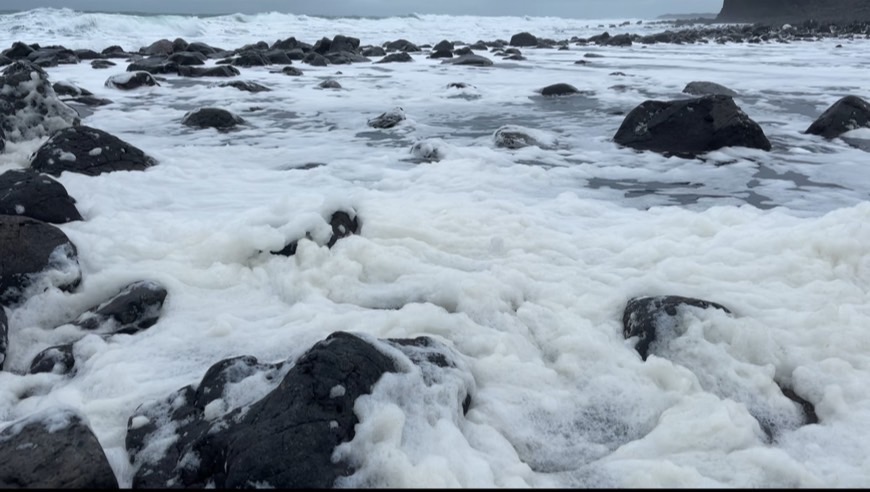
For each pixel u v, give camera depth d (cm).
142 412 307
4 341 373
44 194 548
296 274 474
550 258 509
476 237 542
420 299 443
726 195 728
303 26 5653
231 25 5034
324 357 286
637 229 562
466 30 6650
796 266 460
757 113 1311
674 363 357
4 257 425
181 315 427
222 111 1144
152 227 553
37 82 852
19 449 245
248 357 333
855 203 689
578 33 6925
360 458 258
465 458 266
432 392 301
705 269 464
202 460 264
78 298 439
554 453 296
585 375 354
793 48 3775
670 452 287
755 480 265
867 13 7212
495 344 379
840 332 377
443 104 1452
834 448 297
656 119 974
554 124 1191
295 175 784
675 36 4859
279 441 250
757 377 341
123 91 1630
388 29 6050
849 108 1066
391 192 685
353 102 1472
